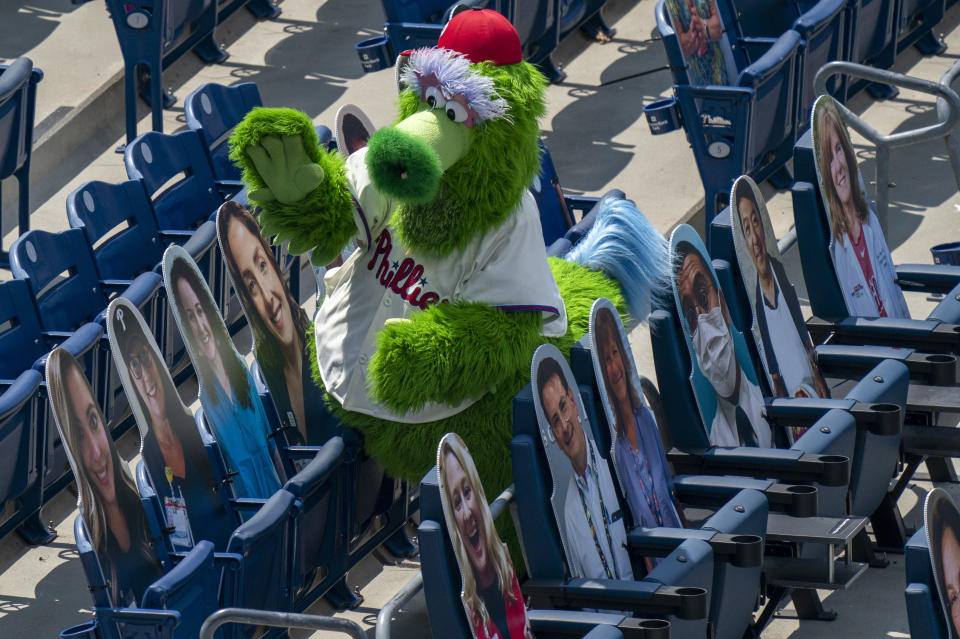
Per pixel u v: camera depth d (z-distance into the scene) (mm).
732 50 27484
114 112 30594
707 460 17031
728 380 17844
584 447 15086
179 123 30250
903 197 27953
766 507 15914
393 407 15516
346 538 17000
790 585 16359
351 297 16578
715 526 15336
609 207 18141
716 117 23984
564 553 14414
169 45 29500
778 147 26938
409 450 16109
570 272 17719
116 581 14352
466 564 13078
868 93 31406
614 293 17672
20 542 19203
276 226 15797
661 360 16906
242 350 23328
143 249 22234
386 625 13375
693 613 13891
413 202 14672
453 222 15562
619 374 16016
